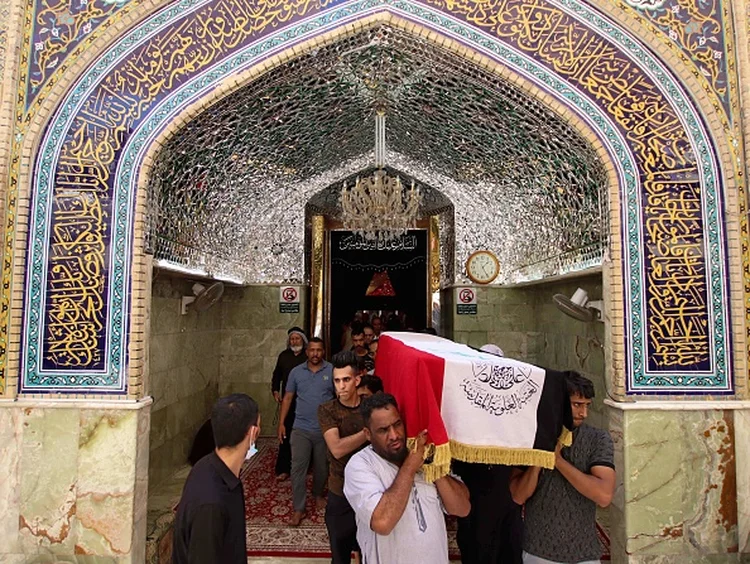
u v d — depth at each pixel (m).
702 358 2.65
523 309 5.44
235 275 4.98
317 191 5.67
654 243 2.71
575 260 3.51
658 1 2.79
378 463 1.62
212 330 5.14
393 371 1.87
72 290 2.69
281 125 3.79
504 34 2.85
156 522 3.07
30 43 2.78
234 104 3.11
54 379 2.65
